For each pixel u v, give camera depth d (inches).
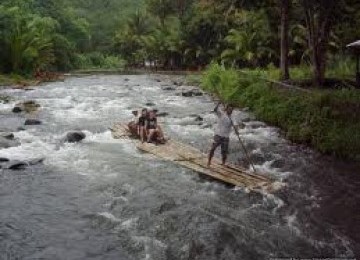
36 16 1940.2
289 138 645.9
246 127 722.2
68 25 2556.6
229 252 317.7
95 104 957.8
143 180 454.0
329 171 504.7
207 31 2111.2
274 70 1176.2
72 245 322.7
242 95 927.7
